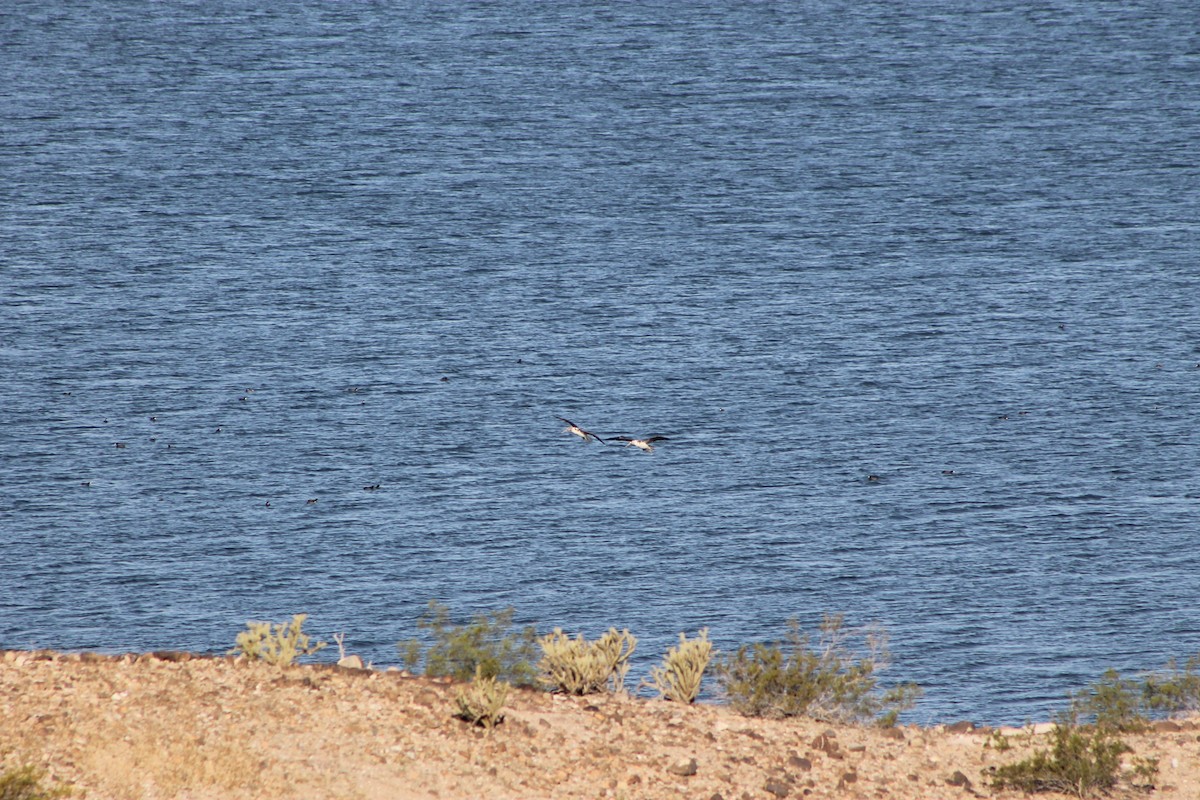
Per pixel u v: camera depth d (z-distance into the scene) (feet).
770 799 188.55
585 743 201.77
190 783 174.70
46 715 191.01
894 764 207.00
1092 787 199.21
